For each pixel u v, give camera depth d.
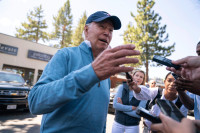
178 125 0.32
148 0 22.31
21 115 4.96
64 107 0.83
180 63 0.70
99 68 0.53
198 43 1.51
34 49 19.59
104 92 1.04
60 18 39.09
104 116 1.03
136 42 21.66
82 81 0.55
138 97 1.56
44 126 0.87
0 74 5.55
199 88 0.84
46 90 0.63
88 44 1.10
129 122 2.30
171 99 1.87
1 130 3.48
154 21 22.28
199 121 0.34
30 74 20.80
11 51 17.98
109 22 1.09
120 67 0.52
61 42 39.19
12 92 4.75
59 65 0.85
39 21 40.59
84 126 0.86
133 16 22.88
